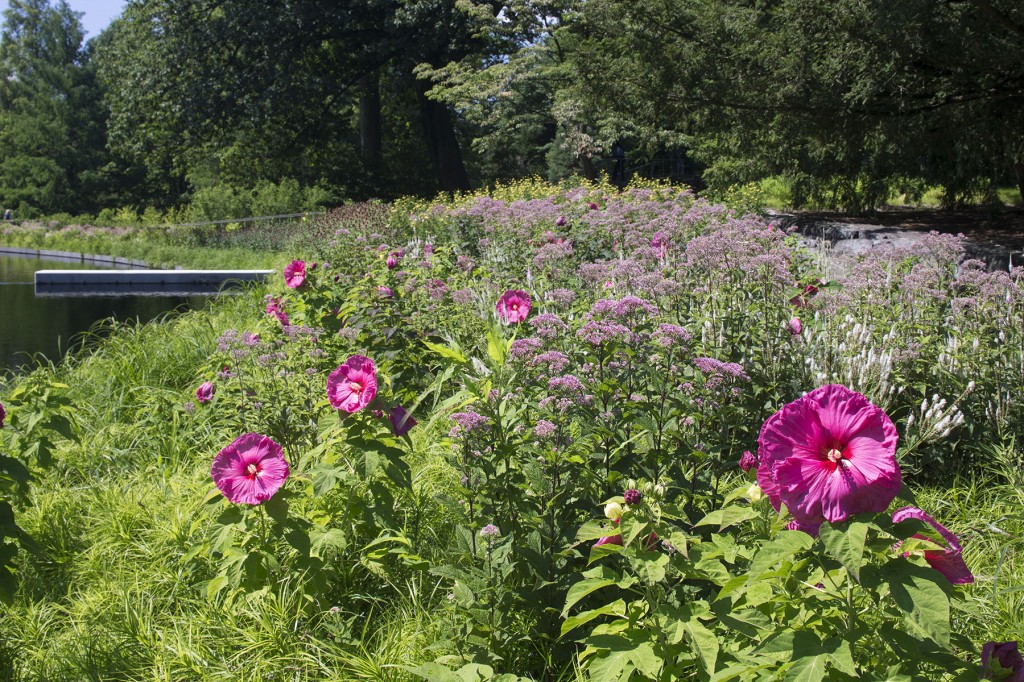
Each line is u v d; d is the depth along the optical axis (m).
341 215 21.75
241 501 3.41
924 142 14.09
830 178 17.33
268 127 36.28
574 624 2.60
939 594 1.97
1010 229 14.28
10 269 25.67
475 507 3.45
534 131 32.41
